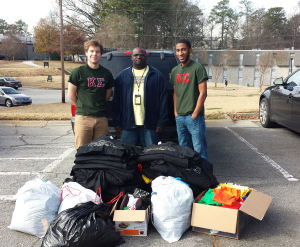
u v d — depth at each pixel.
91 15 62.56
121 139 4.21
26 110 13.56
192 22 63.88
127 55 4.97
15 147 6.44
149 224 3.07
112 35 54.94
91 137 4.01
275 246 2.70
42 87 44.78
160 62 4.89
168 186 2.97
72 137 7.46
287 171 4.76
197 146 4.09
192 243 2.77
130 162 3.33
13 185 4.21
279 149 6.04
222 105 15.55
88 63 3.84
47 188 3.09
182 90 4.05
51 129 8.55
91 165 3.25
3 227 3.07
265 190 4.00
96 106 3.89
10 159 5.52
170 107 4.57
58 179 4.46
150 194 3.21
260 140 6.80
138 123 4.08
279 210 3.41
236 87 47.00
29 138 7.35
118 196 3.12
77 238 2.45
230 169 4.91
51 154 5.86
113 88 4.52
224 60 54.31
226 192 3.07
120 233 2.87
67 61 92.19
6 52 94.12
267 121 7.90
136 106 4.05
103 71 3.91
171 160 3.28
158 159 3.32
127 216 2.77
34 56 104.06
